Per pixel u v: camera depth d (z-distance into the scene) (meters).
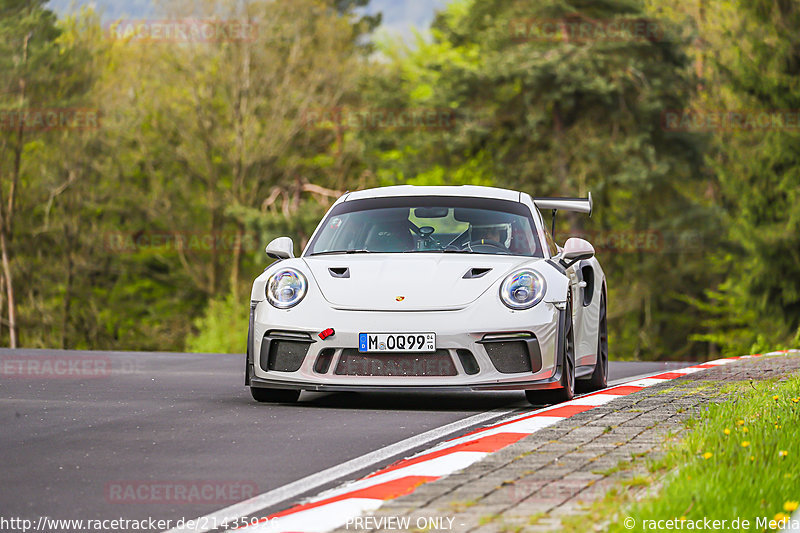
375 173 141.12
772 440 17.62
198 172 142.50
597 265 32.06
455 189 29.92
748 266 114.62
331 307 24.94
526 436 19.06
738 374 32.06
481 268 25.77
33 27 131.12
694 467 15.30
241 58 133.12
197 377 34.16
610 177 123.38
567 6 124.06
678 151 126.25
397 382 24.34
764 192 114.50
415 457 17.97
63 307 147.25
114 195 142.25
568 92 120.94
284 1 132.12
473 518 13.04
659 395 25.38
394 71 134.75
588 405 24.05
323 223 29.23
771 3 114.94
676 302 150.75
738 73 115.38
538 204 31.58
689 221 127.94
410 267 25.83
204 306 154.00
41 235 144.25
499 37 126.75
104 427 21.94
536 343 24.69
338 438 20.55
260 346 25.55
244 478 16.75
